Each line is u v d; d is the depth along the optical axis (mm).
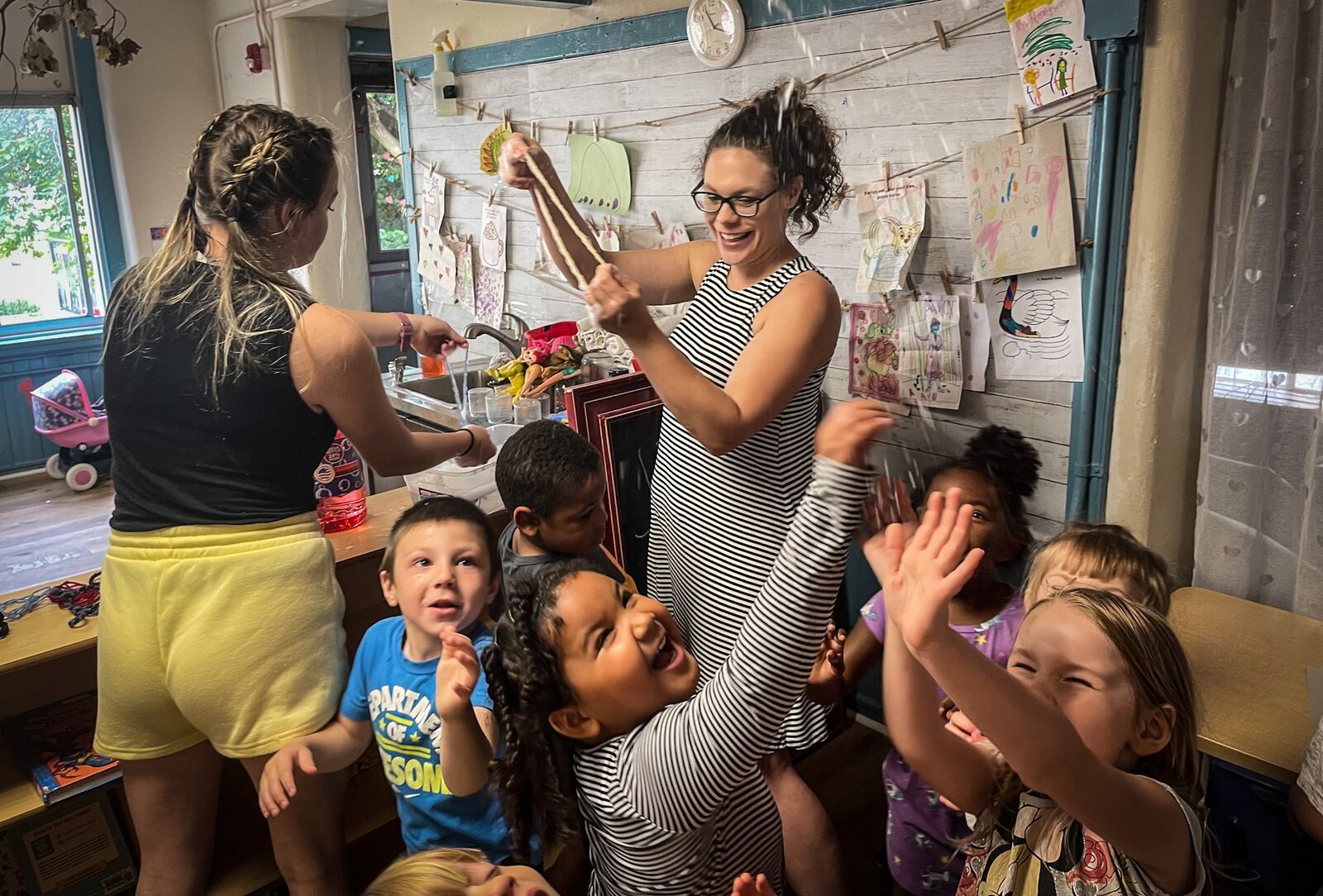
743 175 1367
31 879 1677
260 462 1381
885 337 2395
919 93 2219
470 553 1452
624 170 3076
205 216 1396
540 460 1439
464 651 1188
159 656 1403
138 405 1365
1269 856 1464
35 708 1866
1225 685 1610
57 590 1823
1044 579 1353
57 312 5668
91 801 1730
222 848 1782
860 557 2449
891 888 1896
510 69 3447
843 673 1460
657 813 1018
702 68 2744
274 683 1411
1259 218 1803
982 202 2127
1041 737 805
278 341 1333
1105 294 1985
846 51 2350
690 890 1117
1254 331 1853
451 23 3680
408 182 4133
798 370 1331
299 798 1494
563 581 1078
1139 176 1890
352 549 1860
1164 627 955
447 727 1212
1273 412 1879
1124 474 2008
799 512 944
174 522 1374
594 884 1280
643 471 1976
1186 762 989
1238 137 1841
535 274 3598
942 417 2320
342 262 4742
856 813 2139
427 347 1883
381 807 1880
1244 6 1790
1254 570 1952
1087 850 938
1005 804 1008
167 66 5594
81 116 5488
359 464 1960
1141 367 1941
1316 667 1640
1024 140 2035
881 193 2332
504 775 1105
